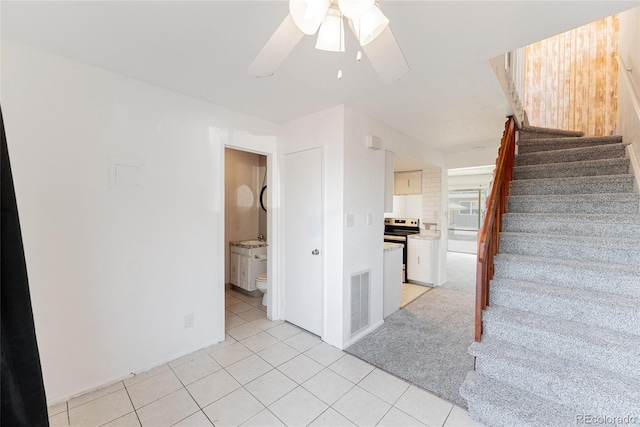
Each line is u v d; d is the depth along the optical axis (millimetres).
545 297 1923
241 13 1345
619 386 1454
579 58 3916
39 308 1699
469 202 7836
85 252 1854
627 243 1987
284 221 3072
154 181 2152
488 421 1614
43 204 1705
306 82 2066
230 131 2611
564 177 2873
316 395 1901
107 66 1873
